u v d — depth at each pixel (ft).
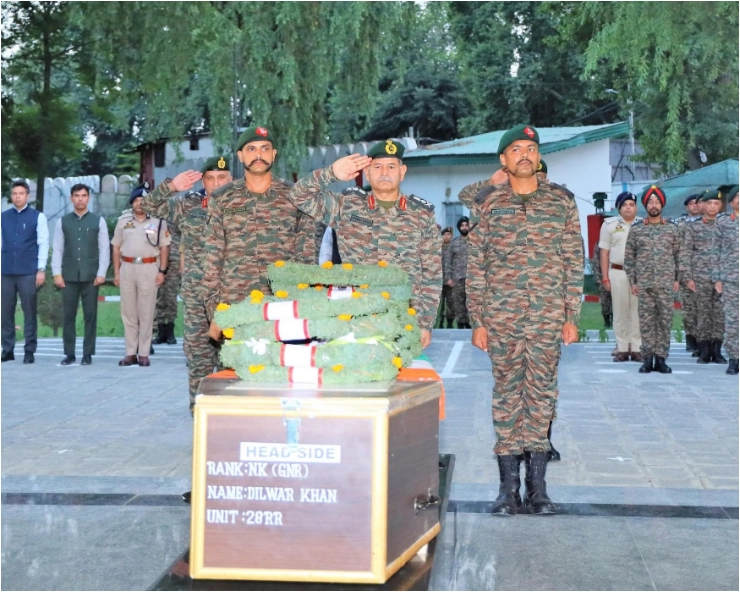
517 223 17.92
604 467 21.66
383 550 9.69
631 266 37.76
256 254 19.03
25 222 41.04
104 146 153.69
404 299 13.07
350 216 17.54
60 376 37.14
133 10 59.98
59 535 16.66
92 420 27.81
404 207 17.67
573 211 18.17
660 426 26.45
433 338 52.54
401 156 17.63
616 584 14.12
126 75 63.52
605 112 121.49
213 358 21.80
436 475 11.37
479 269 18.29
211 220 19.19
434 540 11.16
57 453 23.35
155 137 68.33
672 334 57.67
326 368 10.71
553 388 18.10
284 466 9.78
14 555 15.58
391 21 68.69
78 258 40.42
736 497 19.02
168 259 44.24
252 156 18.76
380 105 125.80
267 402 9.80
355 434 9.71
